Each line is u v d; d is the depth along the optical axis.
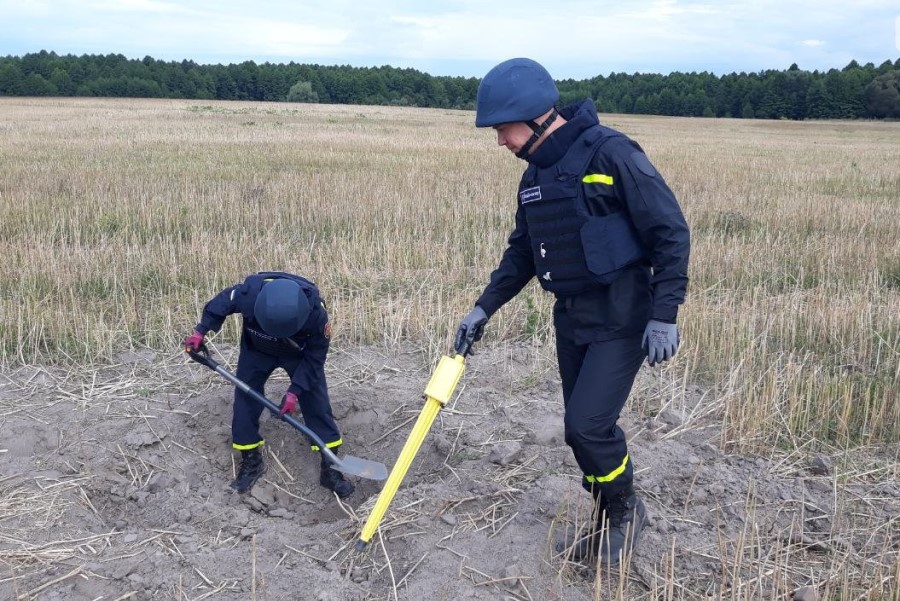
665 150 27.95
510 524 3.78
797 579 3.36
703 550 3.55
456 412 4.95
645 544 3.57
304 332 4.14
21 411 4.77
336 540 3.83
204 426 4.76
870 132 55.31
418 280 7.71
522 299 6.88
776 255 8.88
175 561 3.53
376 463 4.20
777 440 4.49
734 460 4.32
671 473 4.16
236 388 4.37
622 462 3.25
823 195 14.27
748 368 5.38
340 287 7.38
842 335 6.09
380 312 6.45
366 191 12.77
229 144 22.80
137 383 5.20
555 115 3.08
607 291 3.10
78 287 7.14
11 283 7.07
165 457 4.49
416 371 5.57
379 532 3.75
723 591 3.28
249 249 8.42
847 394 4.70
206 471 4.52
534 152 3.08
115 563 3.51
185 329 6.15
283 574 3.49
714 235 9.98
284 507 4.44
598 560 3.18
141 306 6.71
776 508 3.86
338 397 5.03
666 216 2.91
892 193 15.16
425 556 3.57
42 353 5.66
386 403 5.02
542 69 3.06
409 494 4.08
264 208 10.88
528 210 3.16
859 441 4.51
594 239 3.02
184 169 15.70
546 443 4.55
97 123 32.62
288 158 18.84
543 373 5.52
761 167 20.38
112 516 4.05
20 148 19.86
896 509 3.85
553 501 3.90
